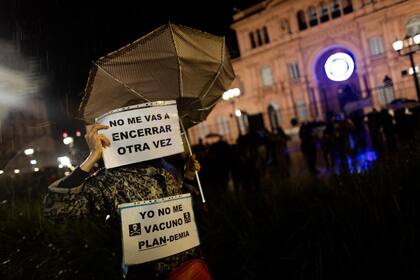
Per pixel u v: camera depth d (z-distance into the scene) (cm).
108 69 240
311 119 3803
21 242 515
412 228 349
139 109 234
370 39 3334
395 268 338
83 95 251
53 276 454
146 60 245
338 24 3525
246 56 4238
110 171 226
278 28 3950
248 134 1105
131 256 218
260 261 396
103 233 471
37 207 593
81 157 261
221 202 539
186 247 232
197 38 252
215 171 896
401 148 667
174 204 230
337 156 1306
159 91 269
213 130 4359
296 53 3875
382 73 3272
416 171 444
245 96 4281
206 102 305
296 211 458
